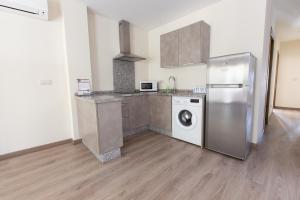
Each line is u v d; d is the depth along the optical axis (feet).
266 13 7.13
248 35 7.59
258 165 6.04
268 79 11.01
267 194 4.48
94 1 8.37
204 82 9.87
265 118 11.31
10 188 5.00
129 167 6.17
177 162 6.47
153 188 4.90
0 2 6.03
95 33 10.07
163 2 8.54
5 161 6.76
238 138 6.50
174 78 11.68
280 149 7.45
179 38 9.52
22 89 7.29
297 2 8.54
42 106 7.91
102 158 6.56
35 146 7.79
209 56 9.20
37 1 6.75
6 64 6.83
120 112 7.02
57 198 4.53
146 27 12.62
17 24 6.98
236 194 4.52
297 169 5.71
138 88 13.03
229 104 6.62
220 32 8.63
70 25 8.21
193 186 4.94
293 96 17.65
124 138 9.50
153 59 13.37
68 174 5.74
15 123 7.20
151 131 10.81
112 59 11.16
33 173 5.83
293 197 4.33
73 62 8.44
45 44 7.80
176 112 8.99
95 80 10.28
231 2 8.05
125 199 4.45
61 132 8.63
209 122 7.44
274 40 11.57
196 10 9.55
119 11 9.62
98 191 4.81
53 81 8.18
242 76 6.13
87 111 7.11
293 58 17.30
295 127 10.96
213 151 7.45
